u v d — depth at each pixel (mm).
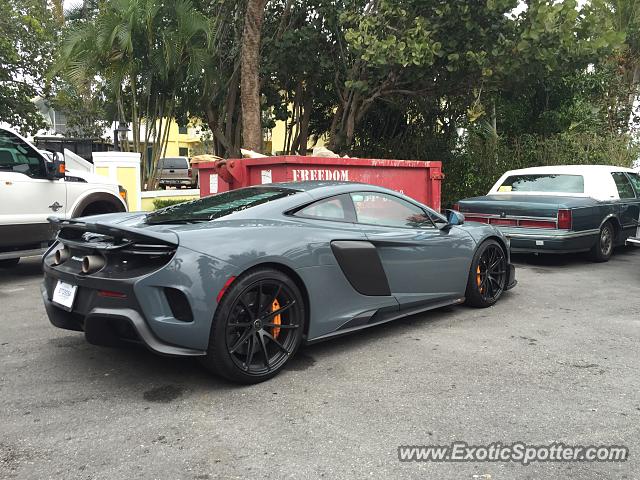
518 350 4406
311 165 7039
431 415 3229
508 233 8258
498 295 5906
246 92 11789
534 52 10906
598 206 8500
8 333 4883
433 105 14211
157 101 15055
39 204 7180
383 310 4609
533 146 13969
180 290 3350
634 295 6500
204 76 14047
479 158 14156
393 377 3824
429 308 5160
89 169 13789
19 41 18703
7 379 3791
